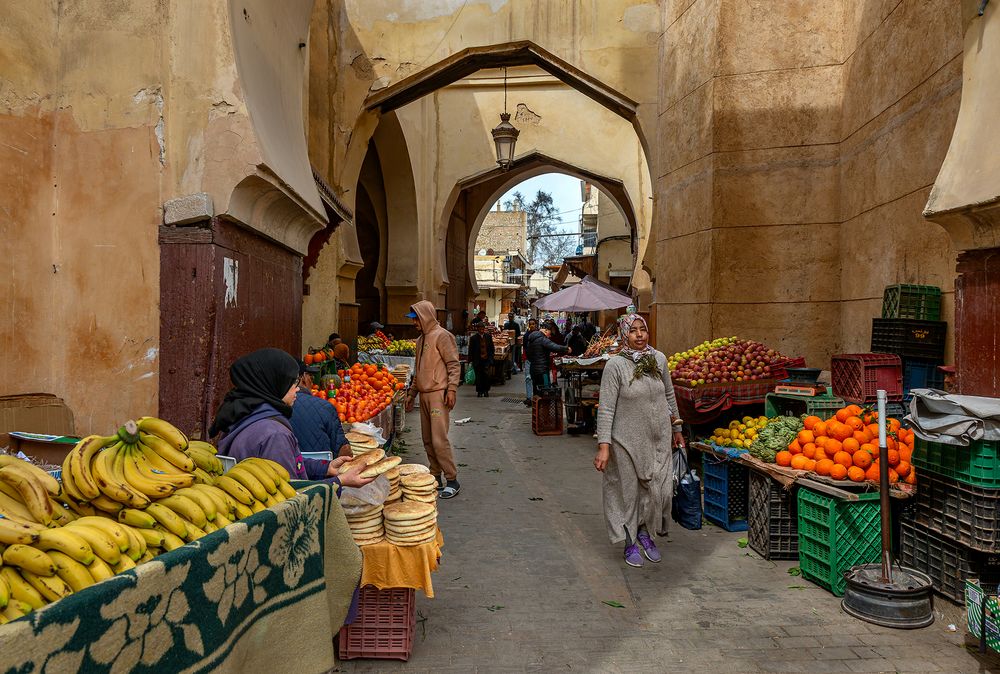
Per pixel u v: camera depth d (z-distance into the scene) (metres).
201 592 1.75
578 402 10.46
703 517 5.86
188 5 4.35
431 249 17.98
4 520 1.59
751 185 8.11
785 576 4.43
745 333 8.13
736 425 5.73
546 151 17.44
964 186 4.08
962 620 3.63
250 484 2.32
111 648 1.44
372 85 10.70
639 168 16.75
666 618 3.78
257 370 3.02
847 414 4.55
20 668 1.22
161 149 4.30
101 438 2.06
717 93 8.16
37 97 4.21
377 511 3.29
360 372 8.16
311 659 2.34
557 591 4.18
